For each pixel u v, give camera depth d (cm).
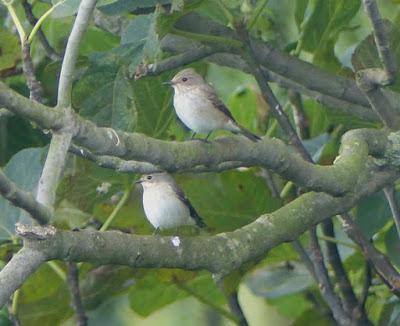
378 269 1038
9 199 640
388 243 1116
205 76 1220
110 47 1214
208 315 1587
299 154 989
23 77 1185
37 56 1173
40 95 861
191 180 1137
